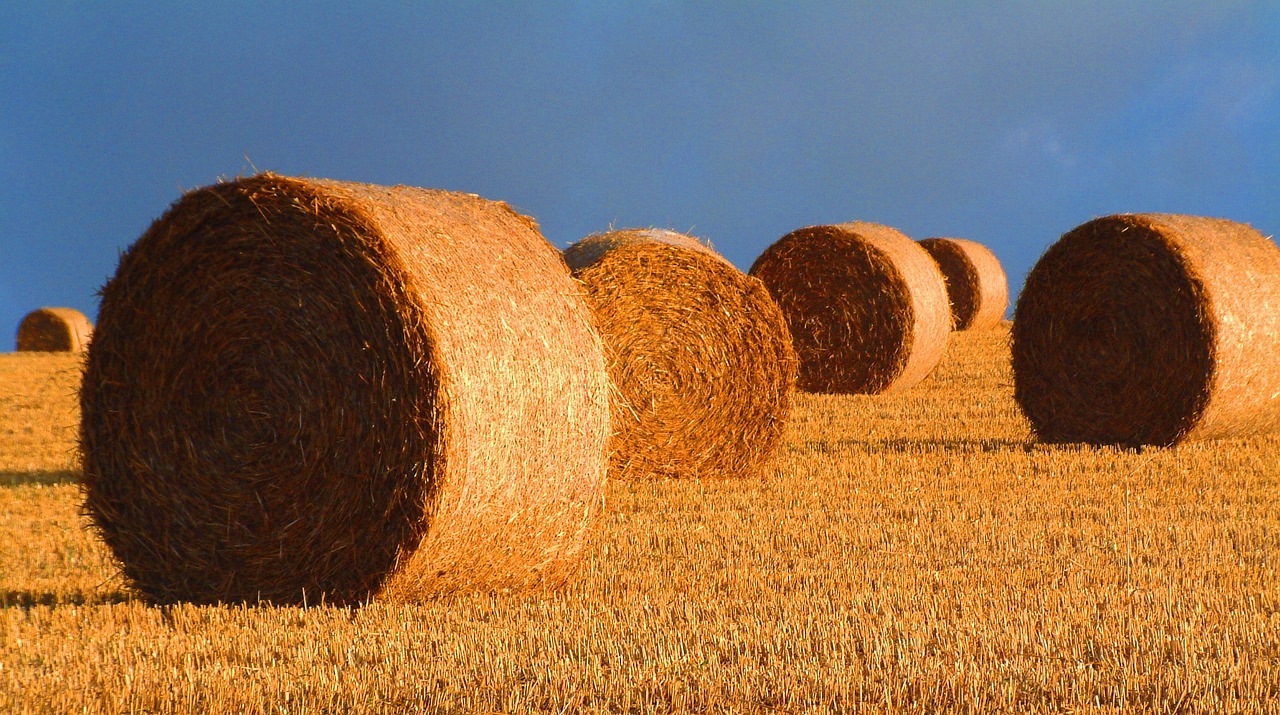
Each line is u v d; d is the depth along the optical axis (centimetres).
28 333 13612
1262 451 5591
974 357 10169
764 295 5225
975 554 3609
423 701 2328
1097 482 4844
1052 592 3070
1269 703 2230
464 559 3144
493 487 3116
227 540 3222
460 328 3064
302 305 3134
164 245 3291
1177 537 3781
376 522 3056
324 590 3133
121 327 3338
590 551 3712
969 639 2622
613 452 5062
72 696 2341
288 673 2486
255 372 3194
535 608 3014
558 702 2309
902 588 3180
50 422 7531
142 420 3309
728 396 5222
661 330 5150
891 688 2333
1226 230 5959
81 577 3522
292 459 3148
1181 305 5619
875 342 8025
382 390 3033
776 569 3456
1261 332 5703
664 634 2702
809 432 6425
